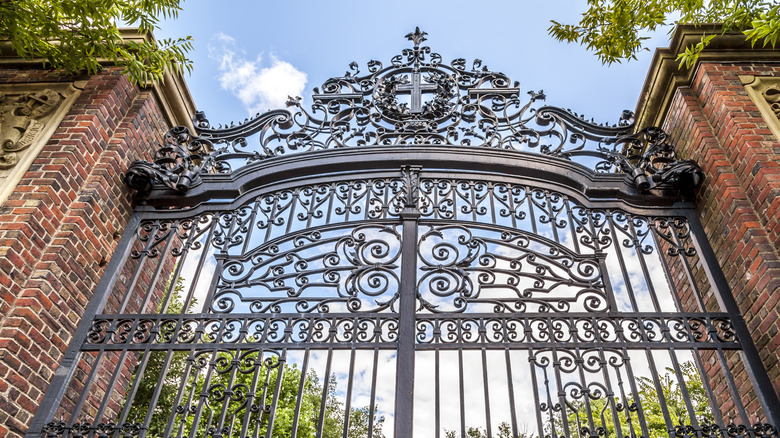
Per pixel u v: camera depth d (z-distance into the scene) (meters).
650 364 4.03
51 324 4.25
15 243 4.14
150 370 12.57
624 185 5.26
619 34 5.32
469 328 4.27
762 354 4.21
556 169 5.37
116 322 4.48
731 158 4.89
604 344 4.14
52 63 5.19
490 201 5.25
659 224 5.29
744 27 5.16
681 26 5.50
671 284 4.70
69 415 4.59
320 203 5.35
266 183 5.53
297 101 6.21
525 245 4.91
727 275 4.79
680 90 5.59
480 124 5.91
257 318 4.43
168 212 5.33
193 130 6.50
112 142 5.29
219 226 5.22
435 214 5.14
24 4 4.62
